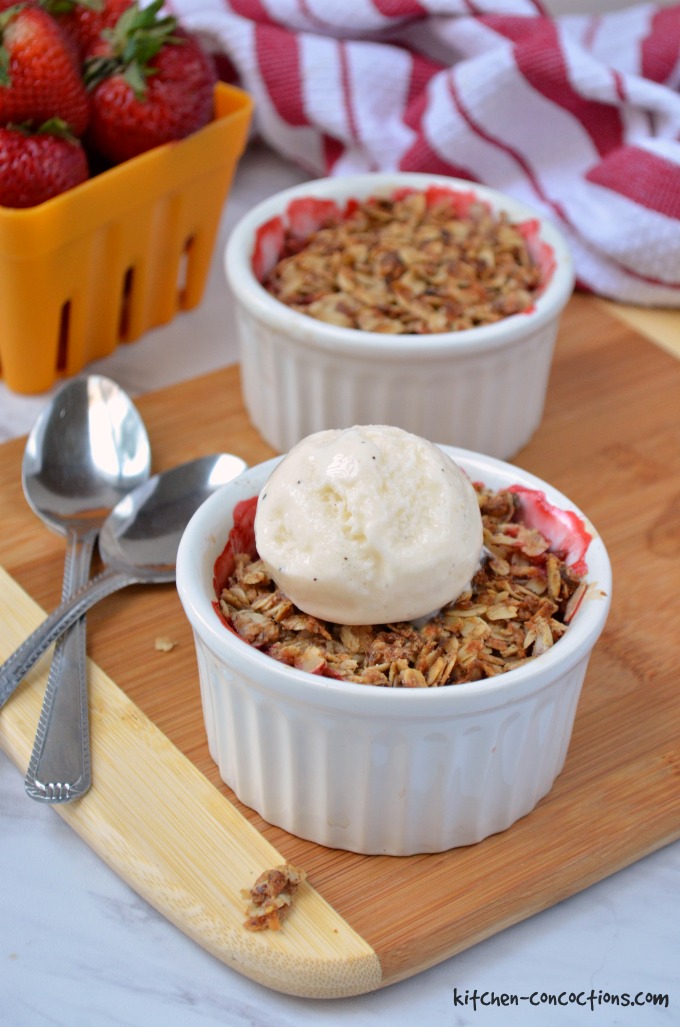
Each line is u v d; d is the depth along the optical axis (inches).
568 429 25.6
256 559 21.9
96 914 20.6
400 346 23.6
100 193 24.6
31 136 24.2
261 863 20.6
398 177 26.2
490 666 20.6
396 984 20.2
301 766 20.4
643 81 27.4
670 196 26.7
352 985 19.9
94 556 23.6
